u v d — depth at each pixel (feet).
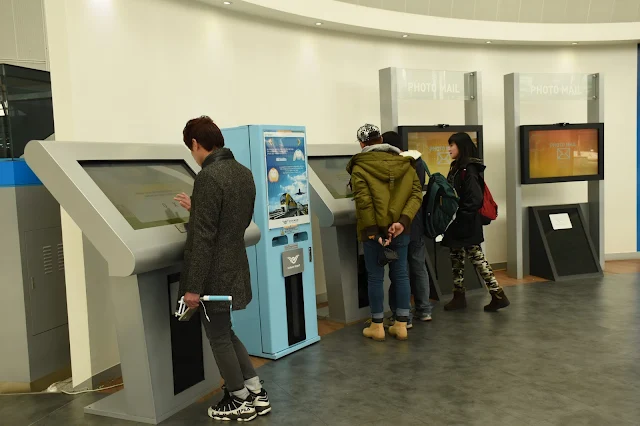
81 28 11.64
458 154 15.42
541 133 19.75
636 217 23.29
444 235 15.71
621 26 21.39
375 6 18.85
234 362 9.12
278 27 16.96
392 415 9.32
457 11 20.40
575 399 9.75
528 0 21.21
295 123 17.51
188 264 8.46
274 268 12.42
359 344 13.28
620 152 22.94
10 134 10.68
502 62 21.88
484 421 9.00
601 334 13.38
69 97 11.27
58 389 11.00
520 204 19.90
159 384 9.31
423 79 18.08
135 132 12.96
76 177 8.34
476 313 15.70
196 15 14.65
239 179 8.79
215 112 15.23
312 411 9.57
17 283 10.70
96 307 11.27
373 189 12.71
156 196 9.52
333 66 18.49
